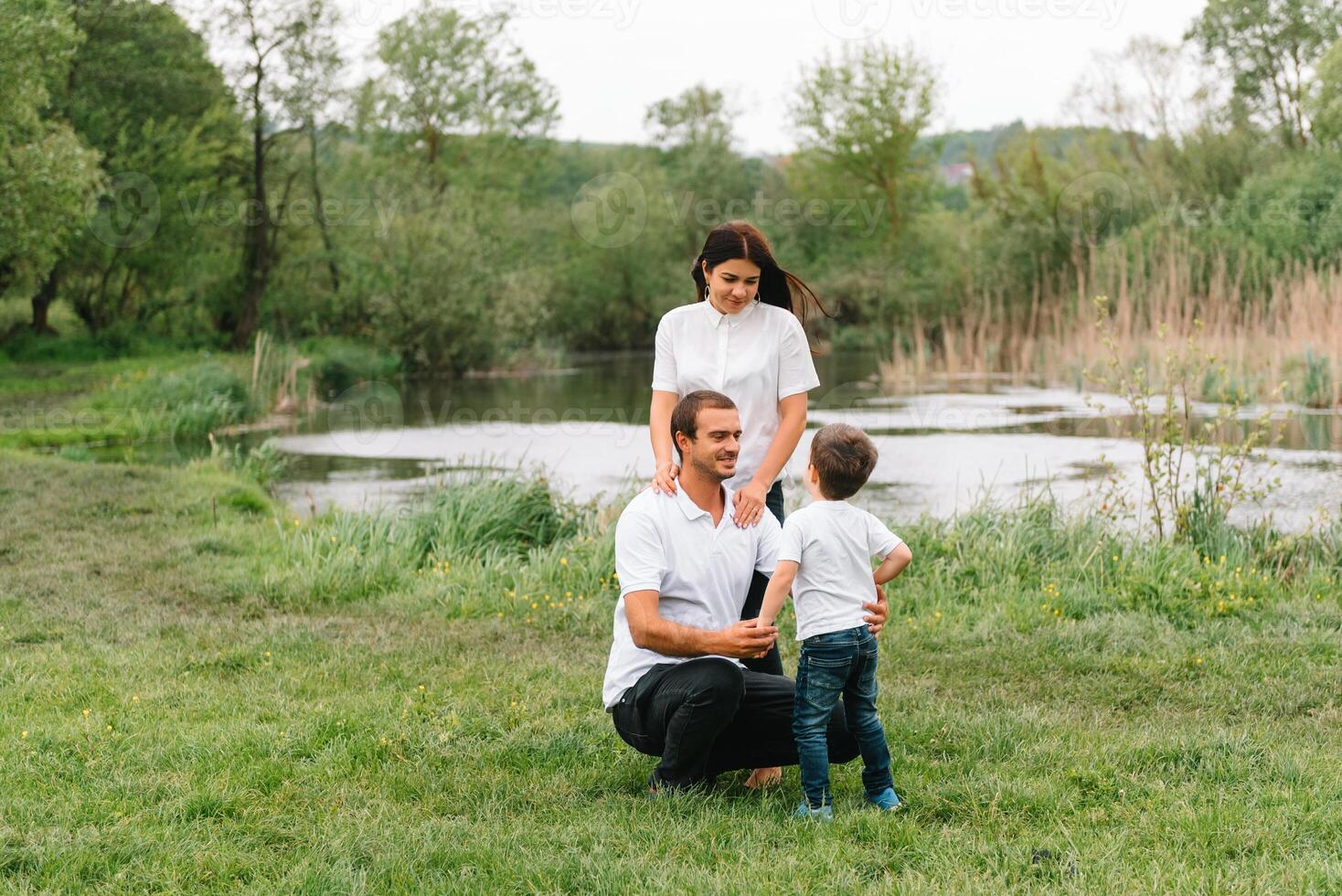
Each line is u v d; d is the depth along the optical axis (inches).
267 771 163.5
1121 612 261.9
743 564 156.2
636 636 147.9
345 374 1111.6
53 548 339.6
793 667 227.9
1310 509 382.6
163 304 1362.0
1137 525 347.6
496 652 236.7
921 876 125.6
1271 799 147.2
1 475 474.0
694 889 124.2
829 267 1722.4
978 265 1409.9
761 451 168.9
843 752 155.9
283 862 134.3
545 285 1397.6
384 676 218.4
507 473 524.1
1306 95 1382.9
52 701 198.7
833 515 150.3
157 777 160.9
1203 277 1000.9
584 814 148.7
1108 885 122.1
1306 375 652.1
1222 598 263.6
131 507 407.2
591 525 359.9
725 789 158.2
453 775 164.1
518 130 1861.5
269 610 274.8
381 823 146.2
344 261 1347.2
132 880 130.1
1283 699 198.7
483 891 125.5
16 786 157.3
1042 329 1095.0
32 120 800.3
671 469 156.3
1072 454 531.2
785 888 124.0
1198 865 128.2
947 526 336.2
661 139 2108.8
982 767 164.9
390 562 311.6
